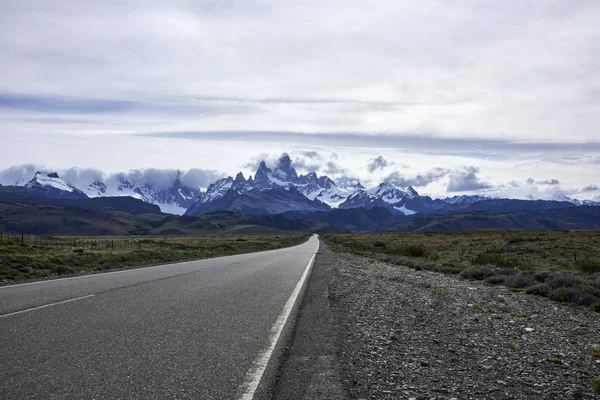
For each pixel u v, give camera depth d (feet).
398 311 45.27
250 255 140.87
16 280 58.85
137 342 27.45
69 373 21.44
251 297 47.47
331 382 22.56
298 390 21.17
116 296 44.14
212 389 20.56
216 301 43.78
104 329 30.25
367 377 23.85
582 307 50.83
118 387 20.08
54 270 76.07
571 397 22.75
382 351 29.32
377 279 76.33
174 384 20.86
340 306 46.01
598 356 30.60
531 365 28.30
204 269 79.46
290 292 53.11
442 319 42.29
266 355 26.20
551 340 35.22
